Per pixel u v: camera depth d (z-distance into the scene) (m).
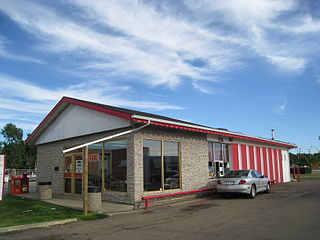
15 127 47.34
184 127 13.62
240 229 7.40
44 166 18.25
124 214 10.14
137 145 12.03
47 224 8.50
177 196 13.66
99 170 13.68
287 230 7.19
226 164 18.02
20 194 17.33
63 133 16.39
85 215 9.70
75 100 14.81
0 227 8.05
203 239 6.55
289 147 27.12
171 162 13.78
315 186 20.17
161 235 7.03
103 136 13.62
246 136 19.31
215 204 12.08
